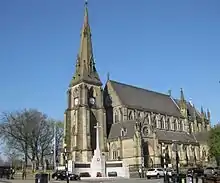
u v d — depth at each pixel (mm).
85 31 122562
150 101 128875
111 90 118750
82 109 105938
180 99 140625
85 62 115875
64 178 69938
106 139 107188
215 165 115438
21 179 70938
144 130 105188
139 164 95750
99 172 84188
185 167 104625
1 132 111688
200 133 134250
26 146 111812
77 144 102500
